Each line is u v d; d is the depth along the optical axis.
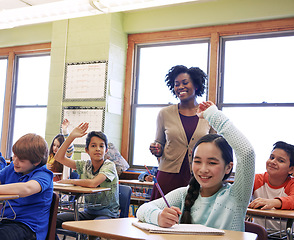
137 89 5.66
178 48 5.43
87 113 5.38
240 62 4.99
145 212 1.36
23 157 2.04
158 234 1.14
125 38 5.69
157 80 5.54
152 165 5.45
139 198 4.07
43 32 6.23
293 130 4.63
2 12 4.43
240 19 4.91
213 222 1.38
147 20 5.49
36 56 6.46
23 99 6.50
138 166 5.54
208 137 1.40
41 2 5.39
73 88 5.54
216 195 1.42
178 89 2.74
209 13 5.09
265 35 4.88
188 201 1.44
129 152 5.61
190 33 5.29
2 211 2.01
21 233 1.92
